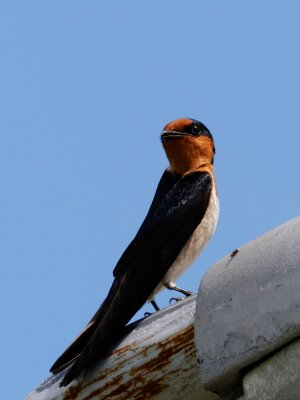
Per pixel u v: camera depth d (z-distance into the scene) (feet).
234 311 17.30
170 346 19.51
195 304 19.89
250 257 17.46
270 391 16.72
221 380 17.53
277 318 16.46
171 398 19.81
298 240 16.65
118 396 20.34
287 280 16.48
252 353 16.81
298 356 16.33
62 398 21.17
